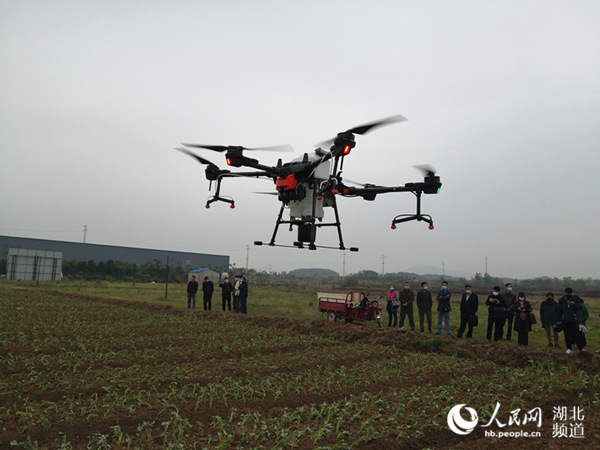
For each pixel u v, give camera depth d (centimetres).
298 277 13125
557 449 607
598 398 852
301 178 1009
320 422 683
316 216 1029
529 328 1379
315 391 849
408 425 670
